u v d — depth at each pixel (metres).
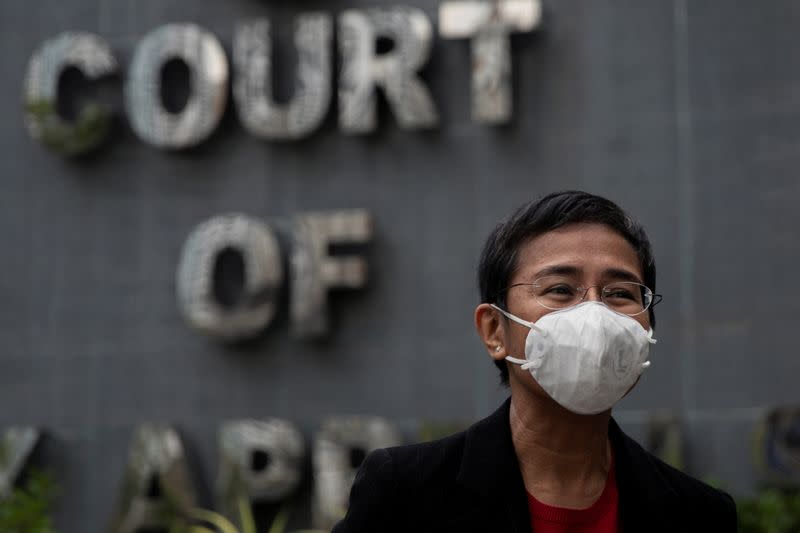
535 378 1.86
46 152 7.23
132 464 6.76
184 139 6.86
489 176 6.50
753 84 6.20
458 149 6.56
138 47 7.02
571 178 6.39
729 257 6.14
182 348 6.89
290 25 6.90
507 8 6.44
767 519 5.16
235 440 6.61
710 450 6.05
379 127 6.70
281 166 6.84
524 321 1.88
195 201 6.96
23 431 6.96
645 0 6.38
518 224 1.92
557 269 1.87
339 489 6.42
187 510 6.66
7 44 7.35
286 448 6.54
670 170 6.26
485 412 6.37
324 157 6.78
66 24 7.27
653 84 6.33
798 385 5.97
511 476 1.89
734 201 6.17
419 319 6.53
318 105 6.67
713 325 6.12
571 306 1.85
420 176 6.61
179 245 6.96
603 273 1.87
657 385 6.14
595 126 6.38
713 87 6.25
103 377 6.99
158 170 7.04
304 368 6.68
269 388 6.73
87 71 7.07
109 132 7.12
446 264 6.52
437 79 6.62
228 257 6.93
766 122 6.16
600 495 1.92
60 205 7.18
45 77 7.13
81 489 6.93
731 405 6.05
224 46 6.99
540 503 1.89
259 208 6.86
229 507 6.57
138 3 7.16
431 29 6.62
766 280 6.08
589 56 6.43
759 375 6.03
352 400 6.59
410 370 6.51
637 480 1.93
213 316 6.71
